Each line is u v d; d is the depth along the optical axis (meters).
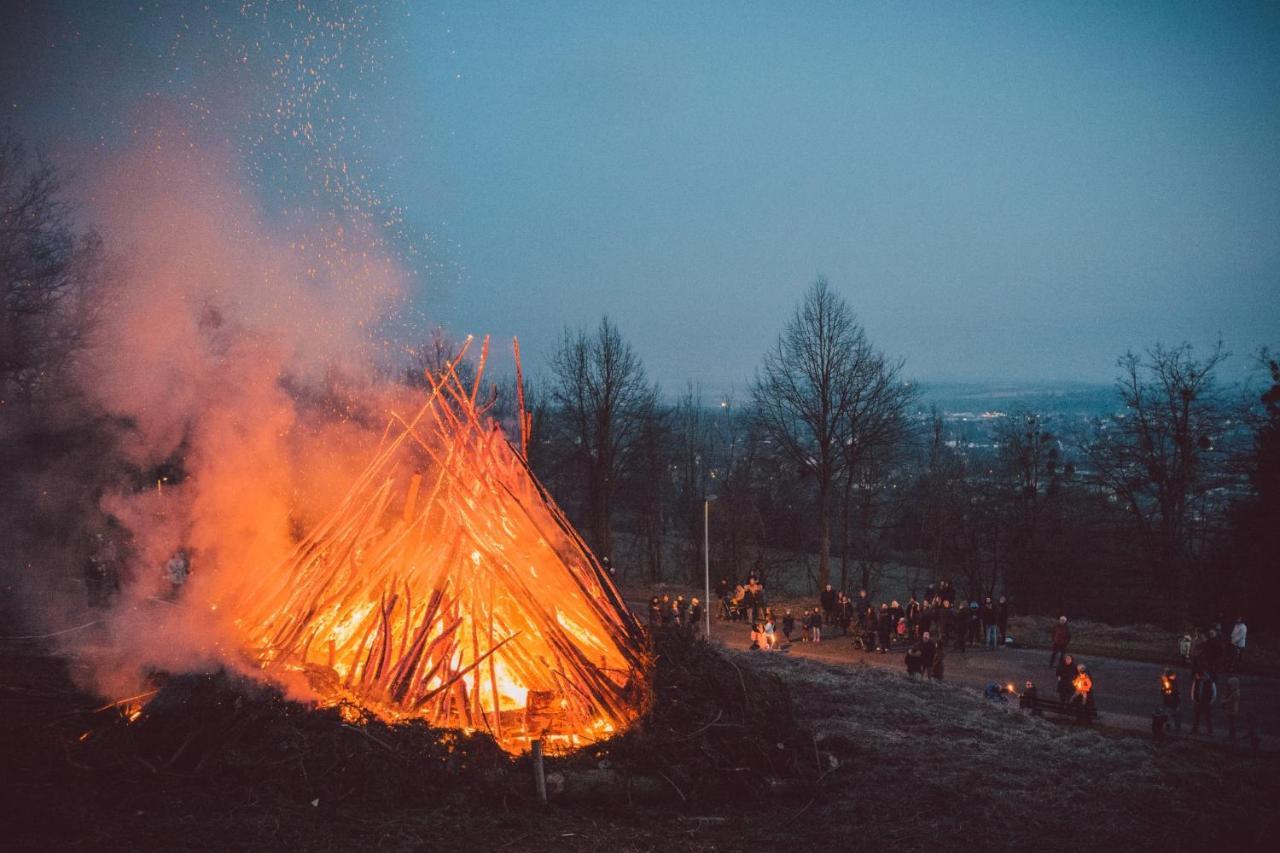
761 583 39.72
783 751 11.16
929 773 11.79
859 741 13.03
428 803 9.19
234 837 7.85
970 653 30.30
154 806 8.30
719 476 58.88
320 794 8.89
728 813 10.03
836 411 41.84
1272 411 35.66
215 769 9.03
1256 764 13.99
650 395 50.84
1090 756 13.48
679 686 11.59
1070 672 22.14
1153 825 10.57
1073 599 45.16
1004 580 49.72
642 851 8.65
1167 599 40.44
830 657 29.64
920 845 9.40
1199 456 40.56
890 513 58.91
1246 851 9.91
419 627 11.46
